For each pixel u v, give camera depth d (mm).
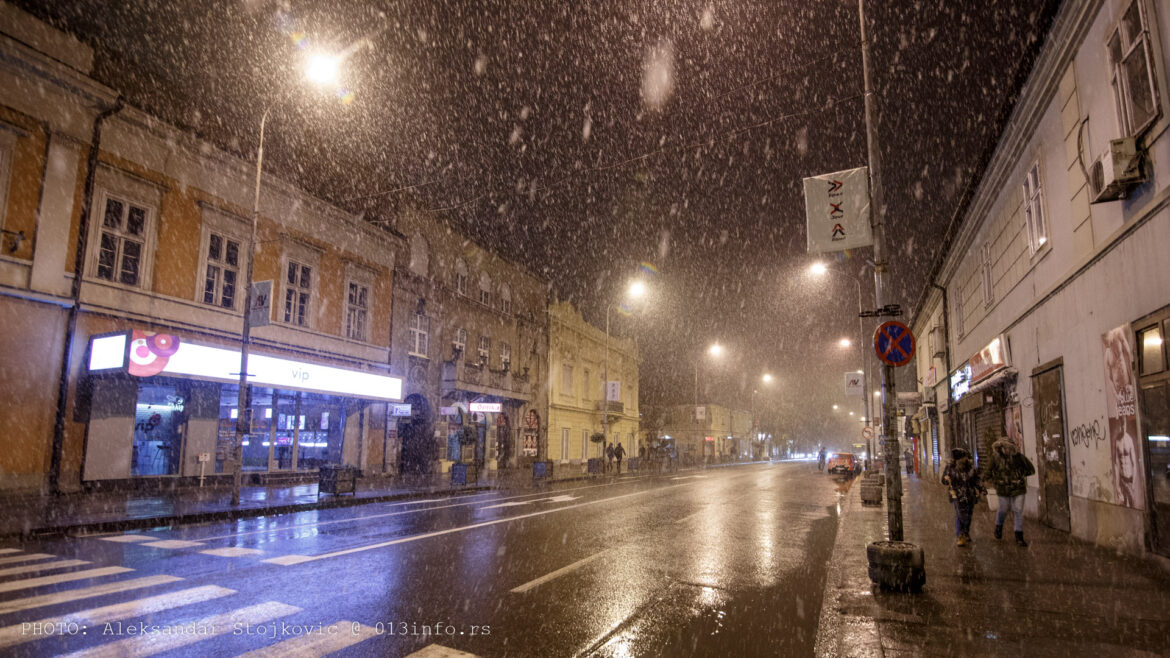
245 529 11523
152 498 15227
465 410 30484
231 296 19469
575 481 28750
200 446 18438
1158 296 7266
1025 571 7461
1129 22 7816
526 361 37281
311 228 22344
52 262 15070
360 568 8016
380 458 25172
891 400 7191
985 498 15422
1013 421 13672
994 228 15039
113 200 16531
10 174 14453
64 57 15453
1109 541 8828
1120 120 8133
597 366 47500
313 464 22906
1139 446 7812
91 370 15602
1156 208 7168
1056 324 10766
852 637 5055
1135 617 5496
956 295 21031
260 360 19375
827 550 10109
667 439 67062
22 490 14430
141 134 17062
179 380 17484
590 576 7832
